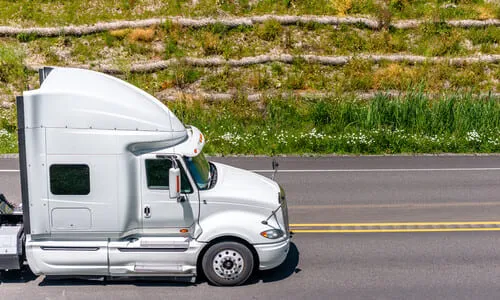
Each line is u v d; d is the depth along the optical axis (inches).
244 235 358.3
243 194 369.4
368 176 646.5
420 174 658.2
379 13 1101.1
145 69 948.0
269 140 773.3
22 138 339.6
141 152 351.6
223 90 929.5
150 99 363.9
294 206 537.3
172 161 353.1
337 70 999.6
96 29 1012.5
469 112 838.5
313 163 701.9
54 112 339.3
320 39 1056.8
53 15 1046.4
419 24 1098.1
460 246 445.7
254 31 1052.5
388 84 960.3
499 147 780.0
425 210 531.8
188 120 823.7
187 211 359.9
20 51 962.1
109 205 349.1
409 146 771.4
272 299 353.4
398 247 442.0
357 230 478.0
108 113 344.8
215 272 365.1
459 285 377.1
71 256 353.4
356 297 358.3
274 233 364.5
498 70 1020.5
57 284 368.8
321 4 1133.1
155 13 1072.2
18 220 384.8
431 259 419.2
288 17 1071.6
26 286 364.5
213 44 1007.0
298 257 419.8
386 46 1054.4
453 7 1151.0
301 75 975.6
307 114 857.5
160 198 355.3
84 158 343.0
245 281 369.4
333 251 432.1
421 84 903.1
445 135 813.2
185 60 958.4
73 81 357.1
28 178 343.3
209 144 751.1
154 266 358.9
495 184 623.2
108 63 955.3
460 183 624.4
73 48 985.5
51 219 348.5
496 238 464.4
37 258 352.2
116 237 356.8
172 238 361.4
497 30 1100.5
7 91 899.4
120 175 346.3
